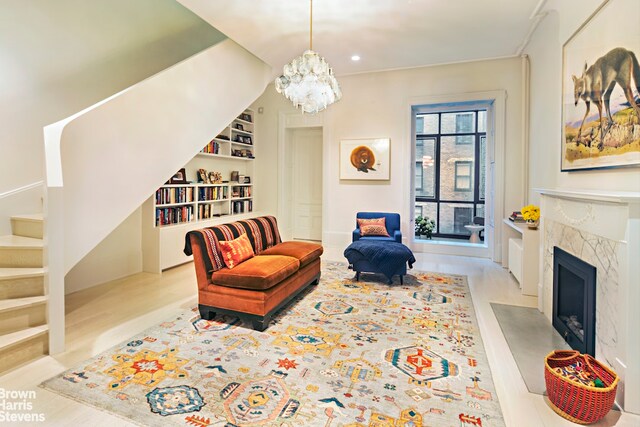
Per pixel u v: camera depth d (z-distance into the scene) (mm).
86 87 3842
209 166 6082
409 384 2141
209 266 3139
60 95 3607
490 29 4223
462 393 2053
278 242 4480
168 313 3301
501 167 5293
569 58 3051
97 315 3242
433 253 6031
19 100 3293
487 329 2965
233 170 6793
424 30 4219
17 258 2793
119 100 2996
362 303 3561
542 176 4145
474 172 6781
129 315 3248
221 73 4223
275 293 3092
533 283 3848
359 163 6227
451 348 2611
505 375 2266
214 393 2039
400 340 2738
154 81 3332
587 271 2354
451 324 3049
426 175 7137
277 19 3832
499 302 3629
